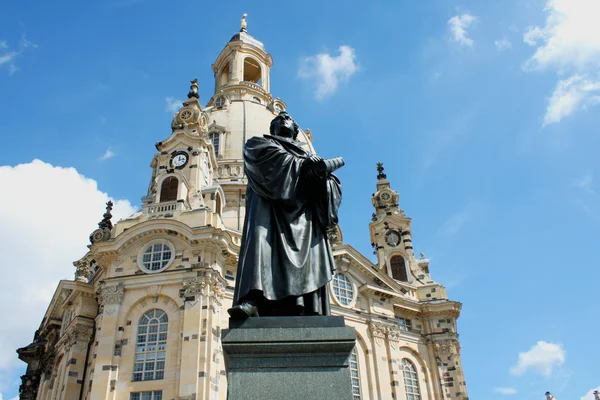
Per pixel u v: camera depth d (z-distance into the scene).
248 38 99.38
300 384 7.38
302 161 9.64
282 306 8.54
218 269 46.41
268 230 8.89
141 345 42.88
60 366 50.28
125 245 47.25
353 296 56.03
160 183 53.62
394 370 53.94
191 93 63.06
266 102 86.44
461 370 58.38
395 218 71.00
